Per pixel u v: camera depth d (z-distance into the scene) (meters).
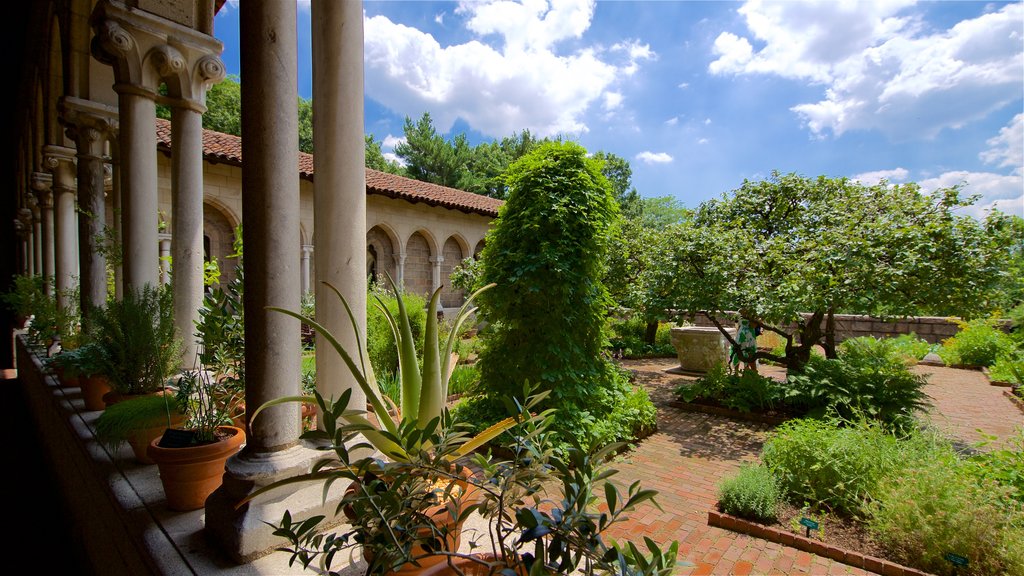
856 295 6.09
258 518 1.75
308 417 2.99
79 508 3.10
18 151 11.42
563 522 0.88
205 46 3.67
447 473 1.17
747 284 7.06
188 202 3.54
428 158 27.42
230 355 2.69
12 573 3.04
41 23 6.60
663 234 8.38
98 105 4.88
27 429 6.11
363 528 1.10
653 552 0.93
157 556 1.73
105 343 3.06
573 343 5.25
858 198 7.22
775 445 4.35
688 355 10.88
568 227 5.38
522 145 30.61
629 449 5.60
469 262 13.14
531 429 1.24
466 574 1.19
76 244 7.14
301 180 11.88
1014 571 2.74
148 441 2.59
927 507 3.19
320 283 2.24
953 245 5.80
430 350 1.81
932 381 9.84
